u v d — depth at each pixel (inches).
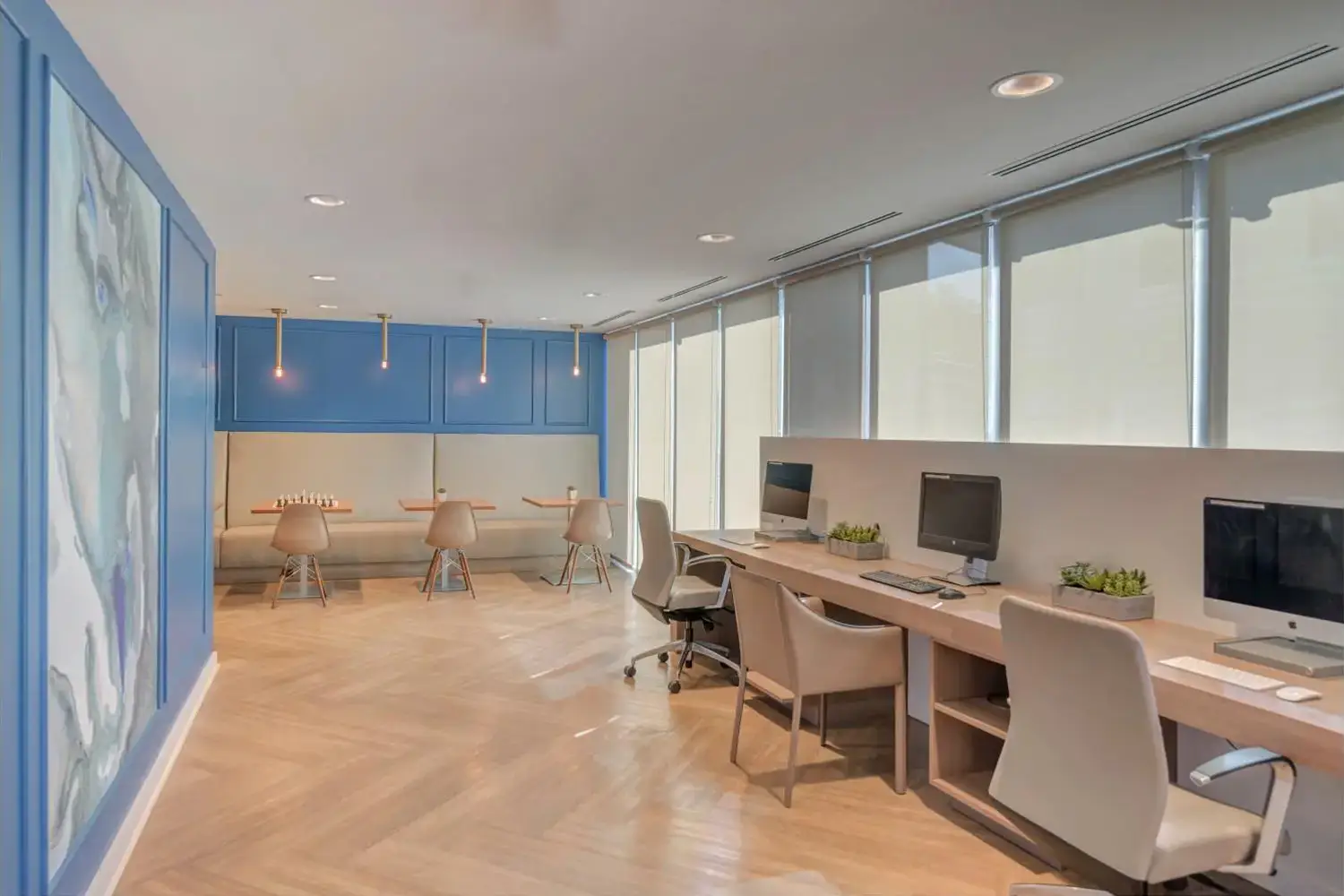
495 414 354.6
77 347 85.7
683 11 82.5
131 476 107.9
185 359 150.2
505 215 161.3
